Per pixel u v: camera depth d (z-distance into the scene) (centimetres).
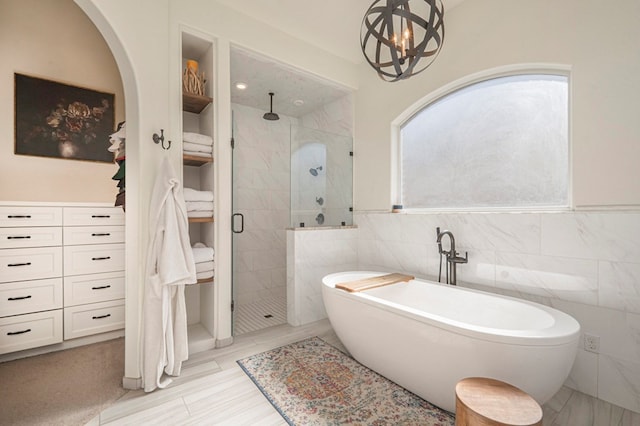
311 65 293
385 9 149
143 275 186
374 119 317
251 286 378
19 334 213
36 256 220
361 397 166
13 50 237
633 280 157
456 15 241
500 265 213
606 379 165
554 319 151
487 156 239
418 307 233
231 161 240
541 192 208
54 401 165
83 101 267
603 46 168
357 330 195
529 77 215
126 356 180
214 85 231
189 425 145
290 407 157
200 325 255
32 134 244
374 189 317
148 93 193
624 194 161
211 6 228
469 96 251
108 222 250
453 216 243
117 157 221
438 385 152
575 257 178
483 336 132
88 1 163
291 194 294
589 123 174
